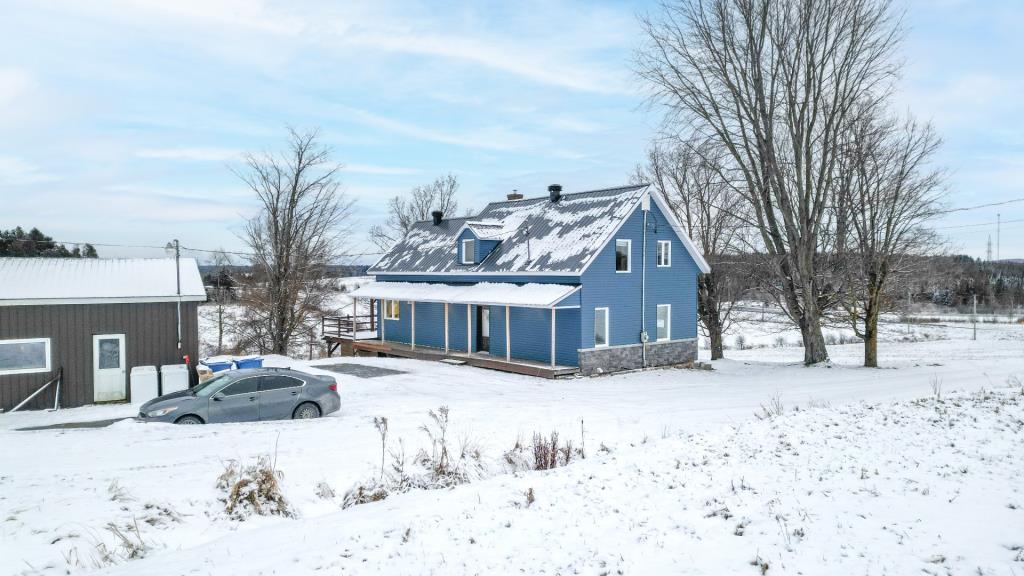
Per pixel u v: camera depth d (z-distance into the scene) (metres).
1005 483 7.02
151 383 20.38
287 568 5.66
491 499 7.62
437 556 5.82
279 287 38.97
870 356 26.72
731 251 35.47
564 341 25.83
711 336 37.09
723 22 27.00
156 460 10.67
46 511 7.52
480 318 30.45
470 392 20.81
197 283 22.48
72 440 12.39
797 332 58.97
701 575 5.17
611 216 26.80
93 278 21.88
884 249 26.05
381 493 8.55
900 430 10.03
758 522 6.32
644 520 6.61
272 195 38.44
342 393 20.20
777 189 27.81
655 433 12.69
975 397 13.06
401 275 34.97
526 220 31.16
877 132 25.98
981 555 5.22
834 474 7.79
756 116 27.64
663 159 39.31
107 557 6.23
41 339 20.05
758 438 10.21
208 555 6.10
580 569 5.45
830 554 5.42
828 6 25.77
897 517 6.19
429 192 65.50
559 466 10.10
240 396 14.98
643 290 27.45
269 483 8.22
